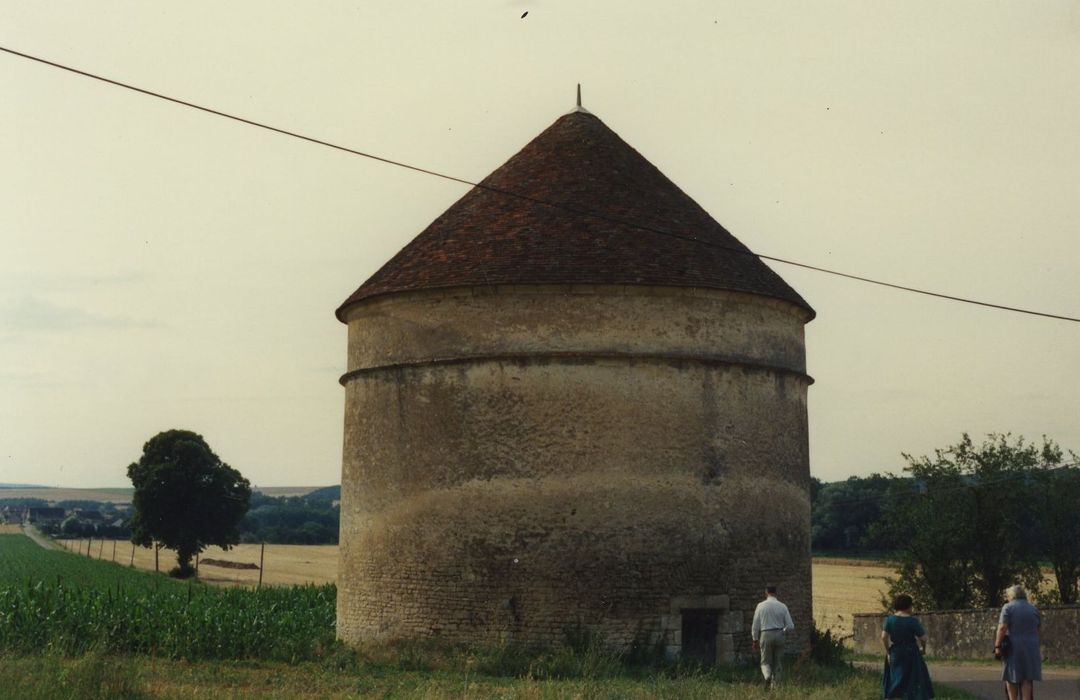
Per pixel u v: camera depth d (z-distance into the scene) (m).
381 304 23.42
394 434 22.78
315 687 17.45
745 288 22.34
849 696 16.78
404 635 21.84
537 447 21.20
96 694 15.05
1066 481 42.78
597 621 20.59
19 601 26.28
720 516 21.52
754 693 16.33
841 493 81.62
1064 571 42.91
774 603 18.36
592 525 20.88
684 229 22.95
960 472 43.91
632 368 21.44
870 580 66.31
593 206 22.86
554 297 21.62
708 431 21.69
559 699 15.34
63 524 152.62
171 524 73.44
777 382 22.97
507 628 20.83
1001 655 15.85
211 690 16.28
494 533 21.14
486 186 24.33
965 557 43.25
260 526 150.88
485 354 21.70
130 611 25.98
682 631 21.03
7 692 14.38
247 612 26.44
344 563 23.75
